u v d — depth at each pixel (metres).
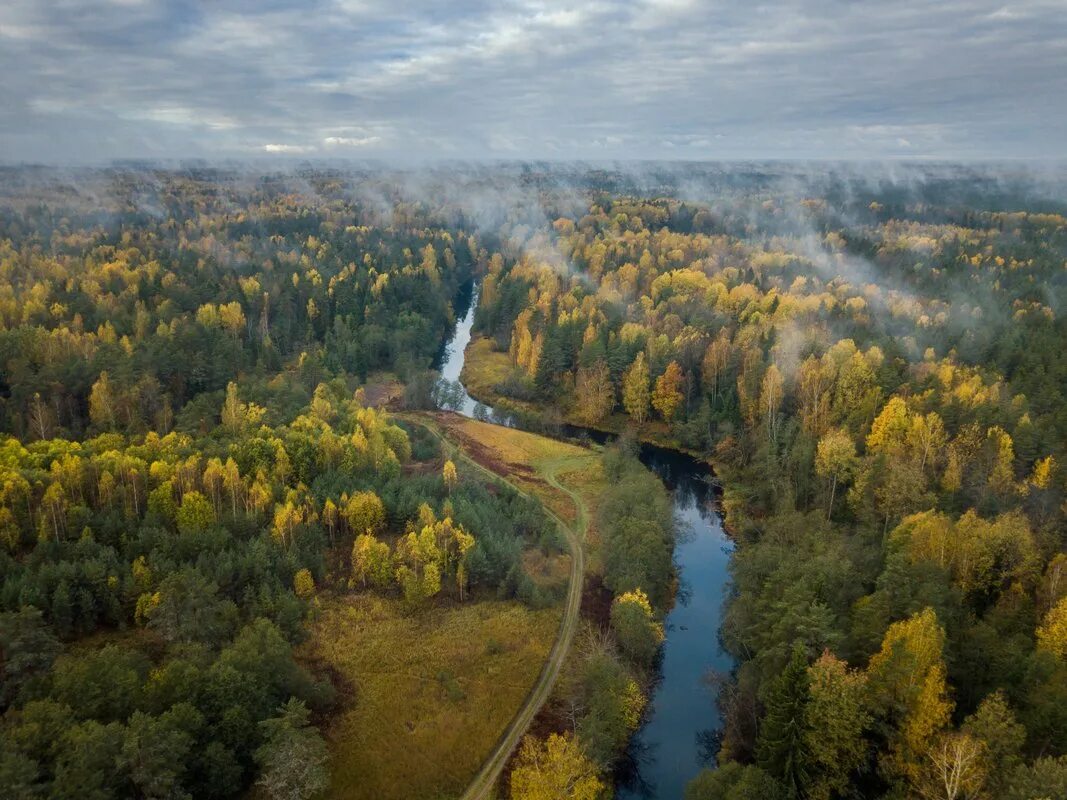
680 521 101.00
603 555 86.19
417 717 61.09
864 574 65.56
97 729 42.78
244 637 58.34
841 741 48.88
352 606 72.62
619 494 96.19
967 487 83.19
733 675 70.00
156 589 64.62
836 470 92.19
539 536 91.00
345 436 95.00
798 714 48.69
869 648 54.25
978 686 50.78
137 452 85.06
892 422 94.69
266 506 79.38
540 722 62.12
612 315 176.88
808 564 64.62
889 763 48.38
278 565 71.44
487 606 75.31
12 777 38.81
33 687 50.44
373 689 63.09
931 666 48.28
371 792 54.44
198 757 48.25
